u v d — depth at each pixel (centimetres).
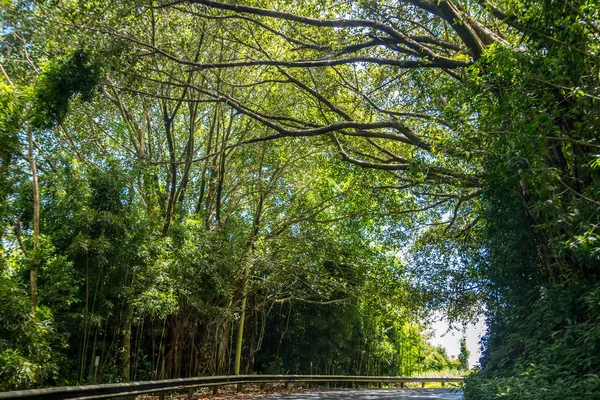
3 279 1134
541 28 893
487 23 1445
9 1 1297
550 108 944
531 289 1382
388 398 1947
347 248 2531
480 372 1351
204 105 2136
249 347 2780
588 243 728
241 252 2145
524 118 934
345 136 1981
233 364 2698
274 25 1727
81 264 1434
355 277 2614
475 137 1078
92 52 1293
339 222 2441
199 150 2316
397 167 1683
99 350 1741
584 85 894
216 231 2102
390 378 3009
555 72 865
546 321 1165
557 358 991
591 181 999
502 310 1474
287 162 2264
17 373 1035
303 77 1878
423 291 2372
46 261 1305
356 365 3244
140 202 1925
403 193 2119
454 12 1212
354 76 1847
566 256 1121
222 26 1655
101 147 1934
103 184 1465
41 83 1241
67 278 1309
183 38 1603
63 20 1373
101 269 1425
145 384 1380
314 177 2380
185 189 2020
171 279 1688
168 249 1767
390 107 1817
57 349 1441
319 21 1338
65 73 1230
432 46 1619
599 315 944
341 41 1476
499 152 1049
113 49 1348
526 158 851
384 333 3500
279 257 2286
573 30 837
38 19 1312
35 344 1140
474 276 2158
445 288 2330
